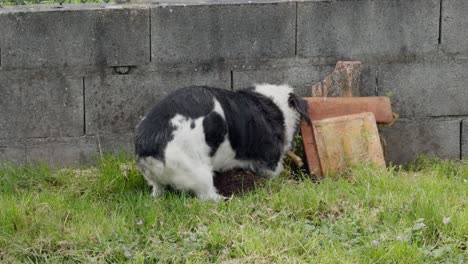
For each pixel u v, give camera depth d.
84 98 6.82
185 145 5.89
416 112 7.13
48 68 6.73
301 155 6.80
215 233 5.24
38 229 5.40
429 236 5.29
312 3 6.84
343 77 6.82
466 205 5.66
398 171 6.79
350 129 6.66
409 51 7.01
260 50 6.90
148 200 5.92
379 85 7.06
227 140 6.14
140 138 5.95
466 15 6.97
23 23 6.62
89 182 6.37
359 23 6.92
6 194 6.12
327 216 5.59
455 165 6.95
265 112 6.39
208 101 6.05
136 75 6.84
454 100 7.12
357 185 6.18
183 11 6.75
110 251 5.10
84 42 6.71
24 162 6.87
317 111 6.78
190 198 5.96
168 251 5.10
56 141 6.87
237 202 5.81
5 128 6.79
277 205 5.75
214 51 6.86
